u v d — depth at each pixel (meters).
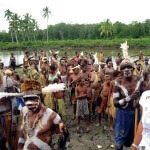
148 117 2.09
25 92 2.61
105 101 6.29
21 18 78.19
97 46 56.69
